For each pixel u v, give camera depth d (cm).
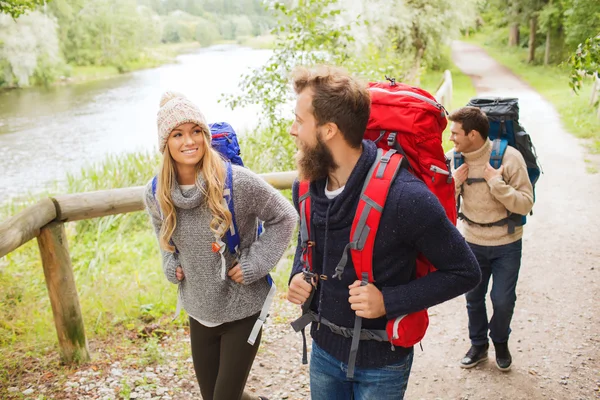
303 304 181
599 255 507
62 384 306
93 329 374
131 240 667
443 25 2231
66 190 874
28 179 1370
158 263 559
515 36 3925
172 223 209
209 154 204
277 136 639
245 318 222
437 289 160
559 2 2600
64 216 311
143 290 451
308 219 176
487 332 361
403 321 163
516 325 390
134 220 733
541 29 2891
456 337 379
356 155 165
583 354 346
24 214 286
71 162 1559
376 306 161
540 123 1290
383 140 171
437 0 2191
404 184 158
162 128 198
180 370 324
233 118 1834
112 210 329
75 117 2327
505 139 301
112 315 398
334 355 179
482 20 4962
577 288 443
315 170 166
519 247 306
